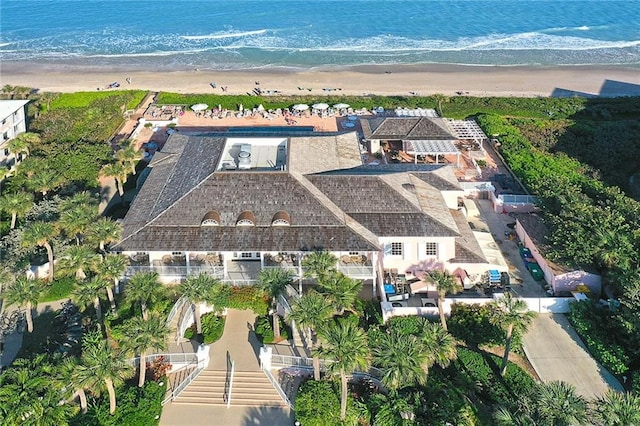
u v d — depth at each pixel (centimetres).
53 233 5194
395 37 14938
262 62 12975
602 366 4284
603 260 4825
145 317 4312
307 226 4903
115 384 3844
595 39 14775
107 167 6638
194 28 15938
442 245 5059
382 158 7731
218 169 5250
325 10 17638
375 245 4784
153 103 10038
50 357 4156
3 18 17162
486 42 14500
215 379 4172
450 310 4797
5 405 3372
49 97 10231
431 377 4075
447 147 7406
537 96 10606
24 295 4478
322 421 3778
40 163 6531
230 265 5072
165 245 4819
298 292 4869
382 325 4650
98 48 14238
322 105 9531
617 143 8156
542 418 3100
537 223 5869
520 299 4506
